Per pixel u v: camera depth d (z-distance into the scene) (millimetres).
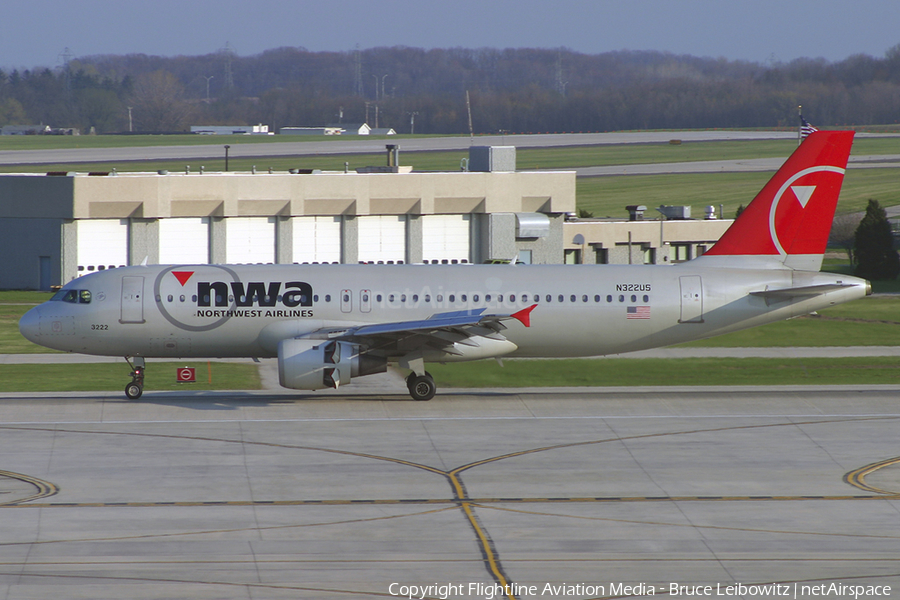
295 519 107125
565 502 114062
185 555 96125
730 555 97875
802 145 173625
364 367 164375
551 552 98250
